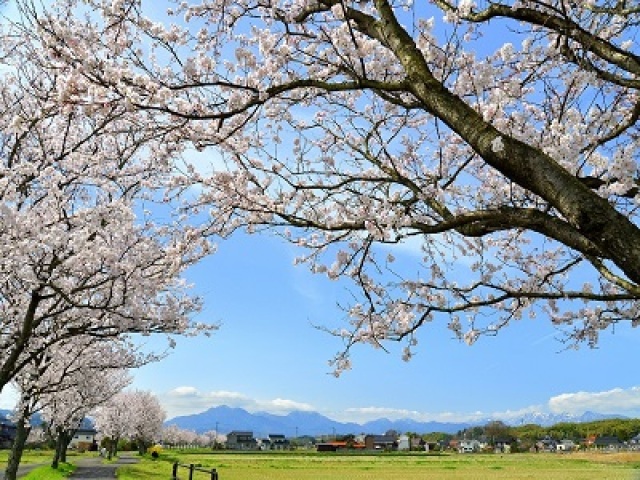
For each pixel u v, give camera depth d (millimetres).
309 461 69375
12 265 8398
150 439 82875
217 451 106938
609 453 101438
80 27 4918
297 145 6160
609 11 3742
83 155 8414
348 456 92562
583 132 4211
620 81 4020
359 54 4391
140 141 5059
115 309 9367
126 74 4410
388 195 4871
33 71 7820
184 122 4543
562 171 2619
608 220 2453
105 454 65438
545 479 41469
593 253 2893
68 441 40781
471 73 4688
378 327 5461
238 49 5090
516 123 4668
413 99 5109
